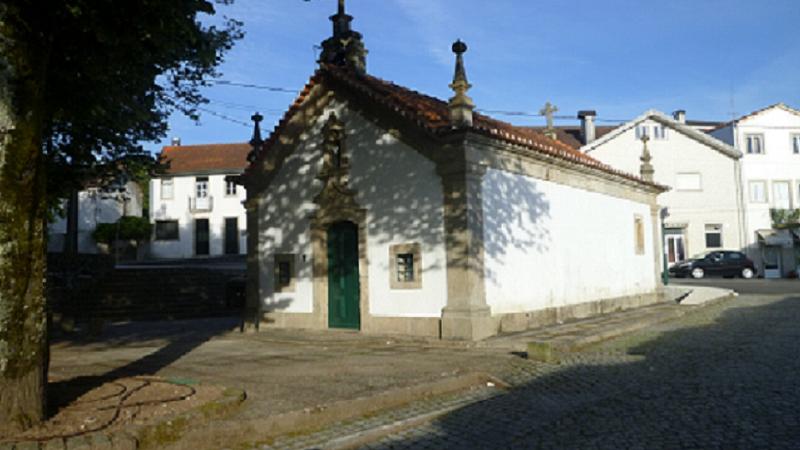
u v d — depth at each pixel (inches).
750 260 1363.2
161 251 1722.4
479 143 497.4
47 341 230.1
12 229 213.8
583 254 655.8
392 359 402.6
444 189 489.4
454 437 237.5
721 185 1517.0
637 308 746.2
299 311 597.6
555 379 337.4
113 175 475.8
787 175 1541.6
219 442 229.8
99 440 201.9
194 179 1738.4
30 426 215.5
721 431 229.5
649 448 213.3
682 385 311.6
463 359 397.7
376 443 233.8
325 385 313.0
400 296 513.0
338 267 569.6
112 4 267.1
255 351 462.9
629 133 1535.4
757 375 328.2
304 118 602.9
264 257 630.5
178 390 278.5
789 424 235.1
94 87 331.0
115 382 297.7
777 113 1553.9
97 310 788.6
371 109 544.1
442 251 489.1
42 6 225.5
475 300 474.0
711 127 1796.3
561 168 624.4
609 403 281.4
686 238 1518.2
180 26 301.1
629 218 780.6
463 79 481.4
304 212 597.6
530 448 220.1
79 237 1659.7
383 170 532.4
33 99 220.7
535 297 558.3
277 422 247.0
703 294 856.3
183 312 817.5
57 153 424.2
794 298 807.7
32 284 220.5
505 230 523.2
